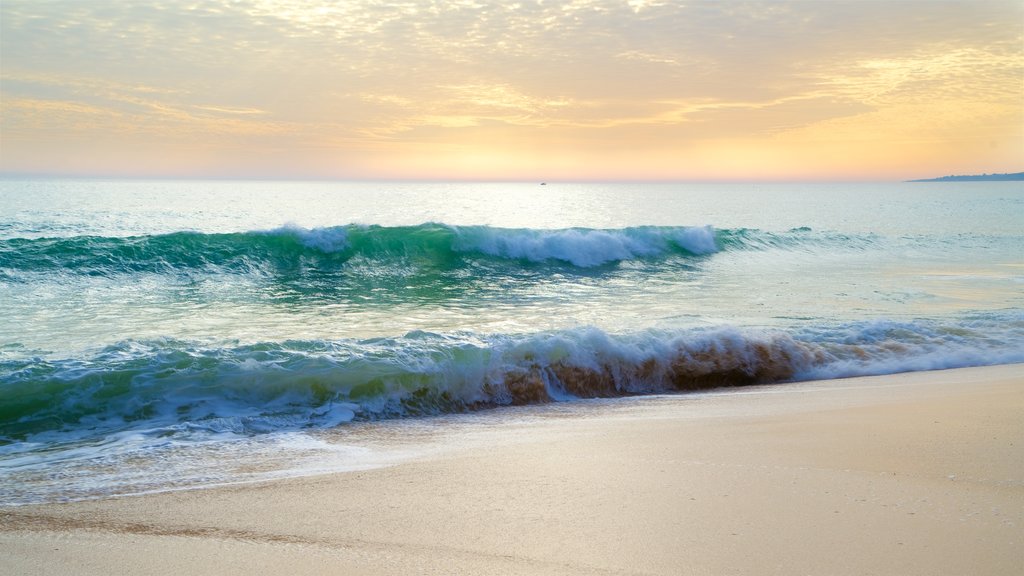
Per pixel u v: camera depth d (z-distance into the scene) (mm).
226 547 3381
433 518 3742
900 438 5160
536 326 11469
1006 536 3334
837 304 13906
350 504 4020
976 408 6160
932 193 136000
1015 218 49188
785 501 3879
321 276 17828
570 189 177500
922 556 3113
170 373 6992
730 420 6098
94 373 6820
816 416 6062
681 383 8477
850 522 3535
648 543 3318
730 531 3447
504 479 4449
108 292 14523
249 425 6270
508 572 3016
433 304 13961
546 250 21422
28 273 15469
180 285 15805
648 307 13547
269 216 41094
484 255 20641
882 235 29047
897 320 11859
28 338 9867
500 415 6930
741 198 98750
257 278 17109
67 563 3189
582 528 3535
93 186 124812
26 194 71000
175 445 5629
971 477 4234
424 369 7430
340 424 6441
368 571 3049
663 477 4395
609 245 22250
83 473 4863
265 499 4152
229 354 7527
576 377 8086
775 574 2945
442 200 77688
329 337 10383
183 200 65312
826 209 64500
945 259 23109
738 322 11797
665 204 72500
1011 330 10883
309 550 3322
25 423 6031
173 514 3904
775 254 23969
